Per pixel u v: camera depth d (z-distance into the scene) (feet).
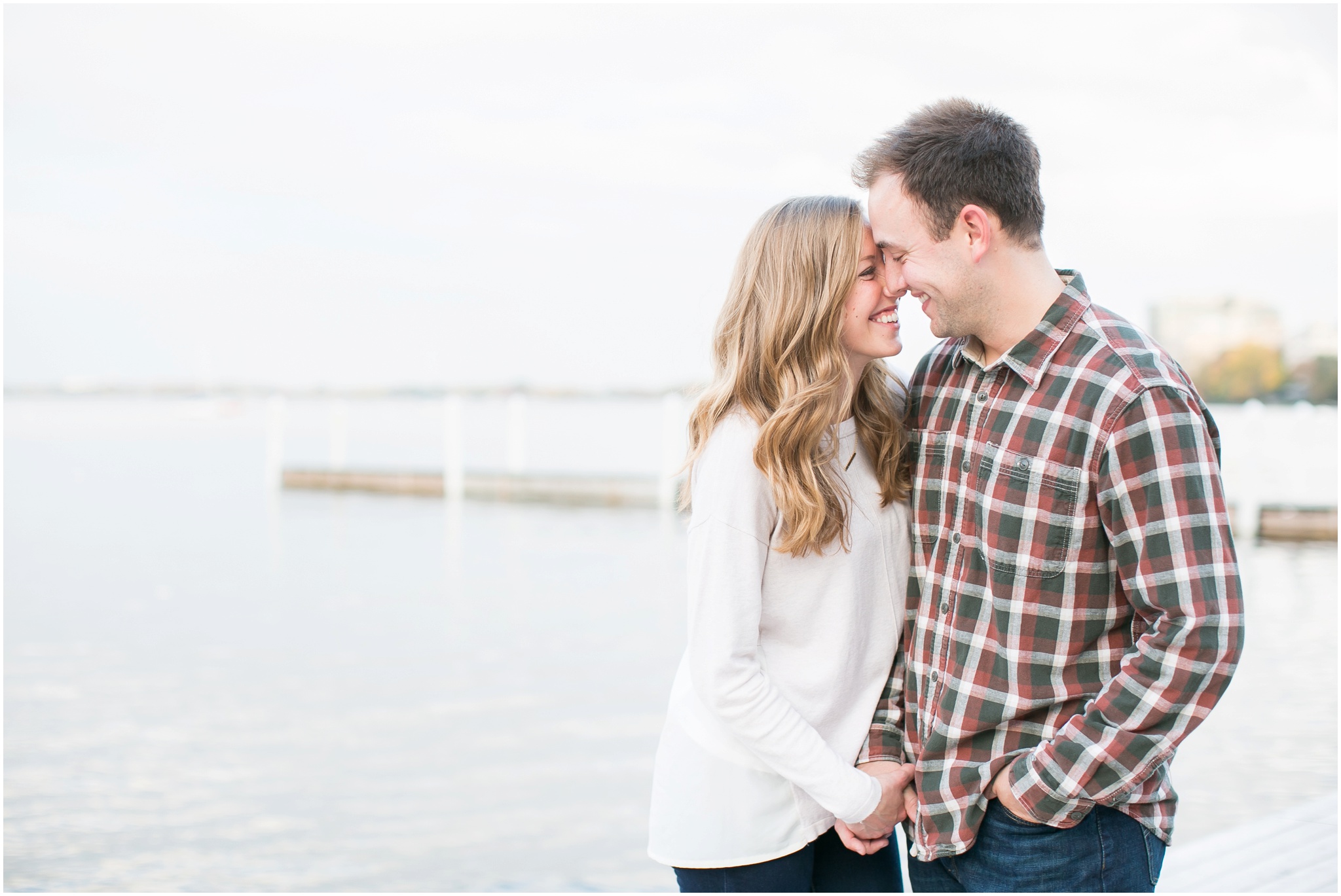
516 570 28.73
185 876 10.45
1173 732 4.08
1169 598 4.07
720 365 4.83
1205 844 8.75
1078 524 4.31
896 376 5.39
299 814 12.05
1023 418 4.42
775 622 4.79
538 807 12.18
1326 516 33.71
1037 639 4.39
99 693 17.11
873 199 4.64
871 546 4.90
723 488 4.57
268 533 37.14
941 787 4.56
